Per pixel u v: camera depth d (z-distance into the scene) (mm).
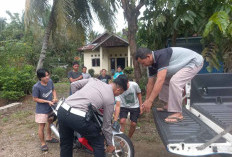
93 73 21844
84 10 10797
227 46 4977
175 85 2773
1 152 4184
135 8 6973
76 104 2730
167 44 8102
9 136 5000
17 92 8516
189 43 8562
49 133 4531
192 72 2867
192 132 2385
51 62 20453
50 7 10039
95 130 2799
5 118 6367
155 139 4625
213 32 4391
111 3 8523
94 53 22953
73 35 10953
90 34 11711
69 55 22344
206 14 4797
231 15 3607
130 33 7230
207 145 2074
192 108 3303
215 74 3340
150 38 7484
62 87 13367
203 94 3363
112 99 2740
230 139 2219
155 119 3004
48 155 4008
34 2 9086
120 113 4215
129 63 20906
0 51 10414
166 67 2777
